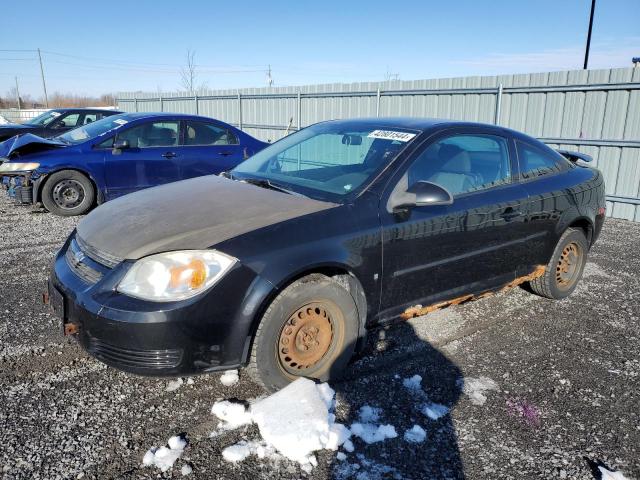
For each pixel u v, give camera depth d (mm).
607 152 8711
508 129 4027
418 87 11117
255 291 2564
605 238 7141
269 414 2535
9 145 7715
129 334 2412
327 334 2926
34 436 2492
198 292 2473
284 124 14430
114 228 2879
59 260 3025
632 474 2348
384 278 3080
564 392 3014
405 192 3100
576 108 8945
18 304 4082
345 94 12539
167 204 3125
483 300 4469
